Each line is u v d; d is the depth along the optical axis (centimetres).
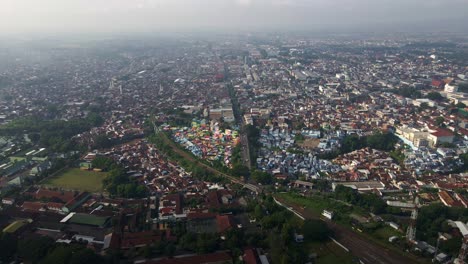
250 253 19675
